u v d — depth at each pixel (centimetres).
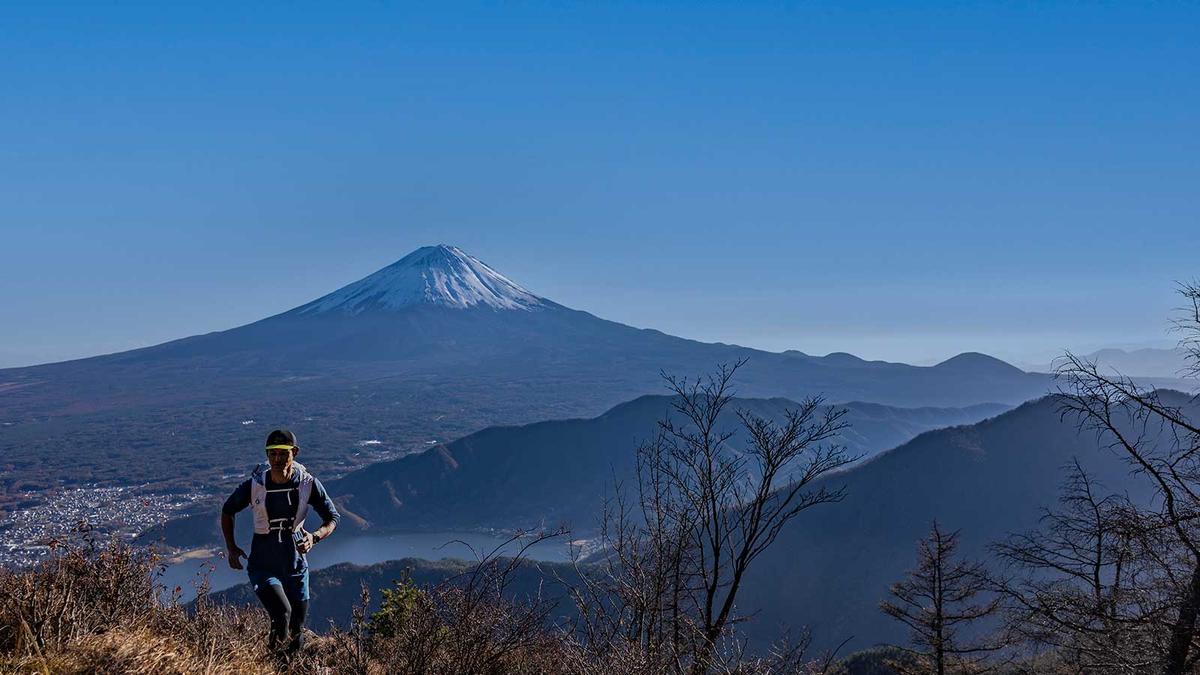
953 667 1880
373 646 587
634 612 652
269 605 576
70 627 512
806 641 675
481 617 559
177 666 483
